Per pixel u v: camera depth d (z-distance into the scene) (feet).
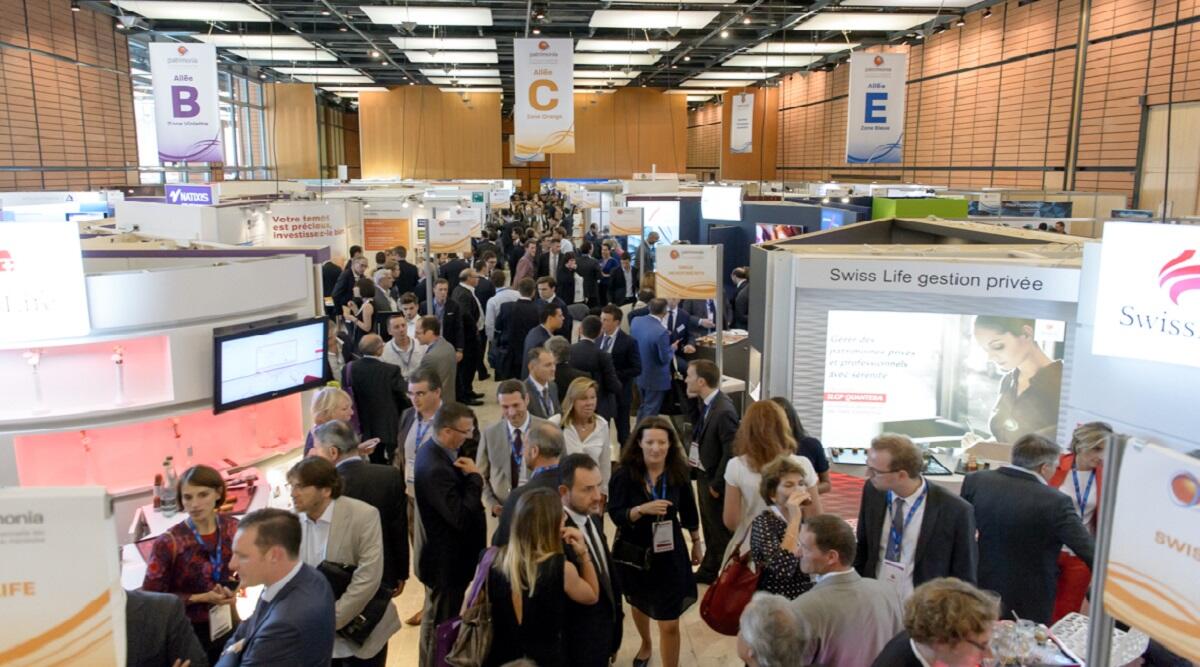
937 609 6.87
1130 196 41.29
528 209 84.58
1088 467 12.23
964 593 6.98
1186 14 37.68
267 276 16.12
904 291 16.03
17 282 12.59
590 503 9.89
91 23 48.55
